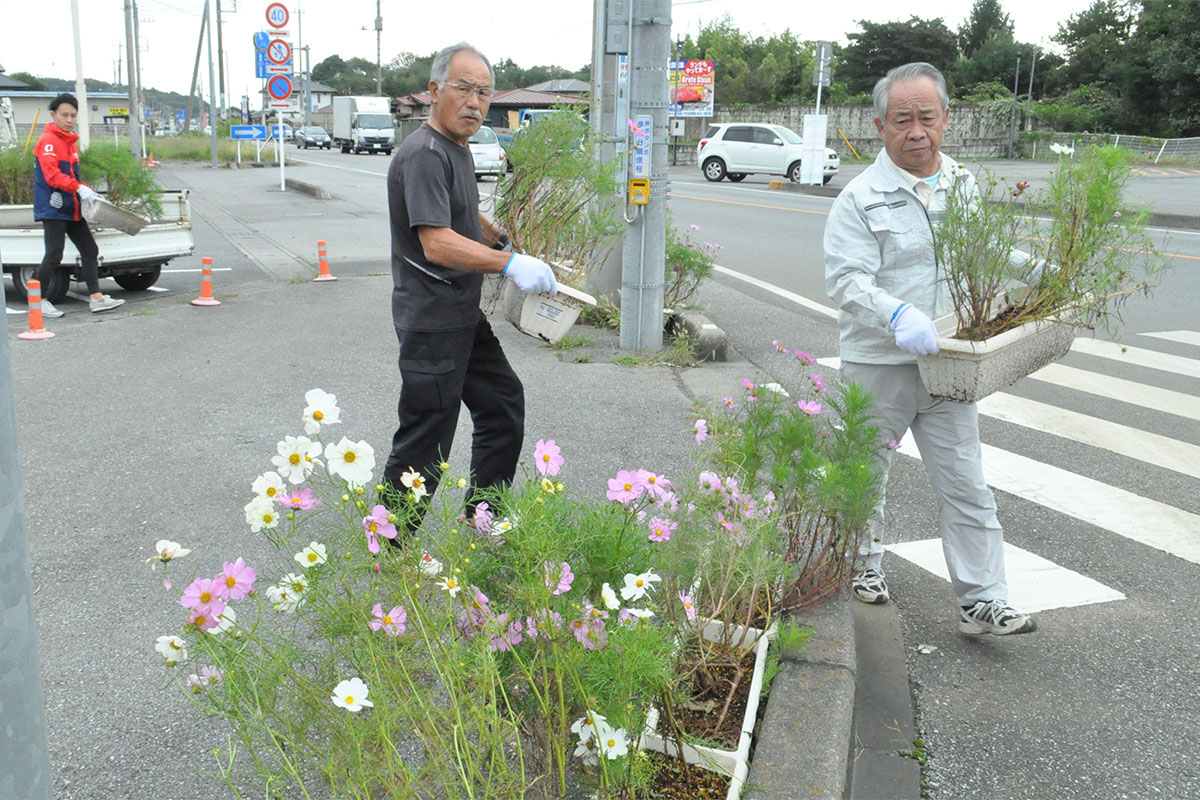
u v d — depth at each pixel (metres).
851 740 3.27
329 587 2.54
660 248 8.35
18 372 7.76
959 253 3.58
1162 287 12.44
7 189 11.18
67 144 9.75
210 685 2.39
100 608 4.02
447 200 3.76
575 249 6.89
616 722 2.36
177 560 4.43
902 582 4.55
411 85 127.44
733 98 72.25
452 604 2.47
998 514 5.40
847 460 3.63
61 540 4.65
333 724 2.35
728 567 3.17
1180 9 55.19
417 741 2.90
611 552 2.69
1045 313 3.70
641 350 8.45
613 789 2.47
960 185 3.68
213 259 14.57
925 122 3.59
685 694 2.99
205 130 72.81
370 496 2.77
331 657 2.48
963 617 4.00
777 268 14.01
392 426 6.42
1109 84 60.91
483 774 2.51
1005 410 7.38
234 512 4.99
